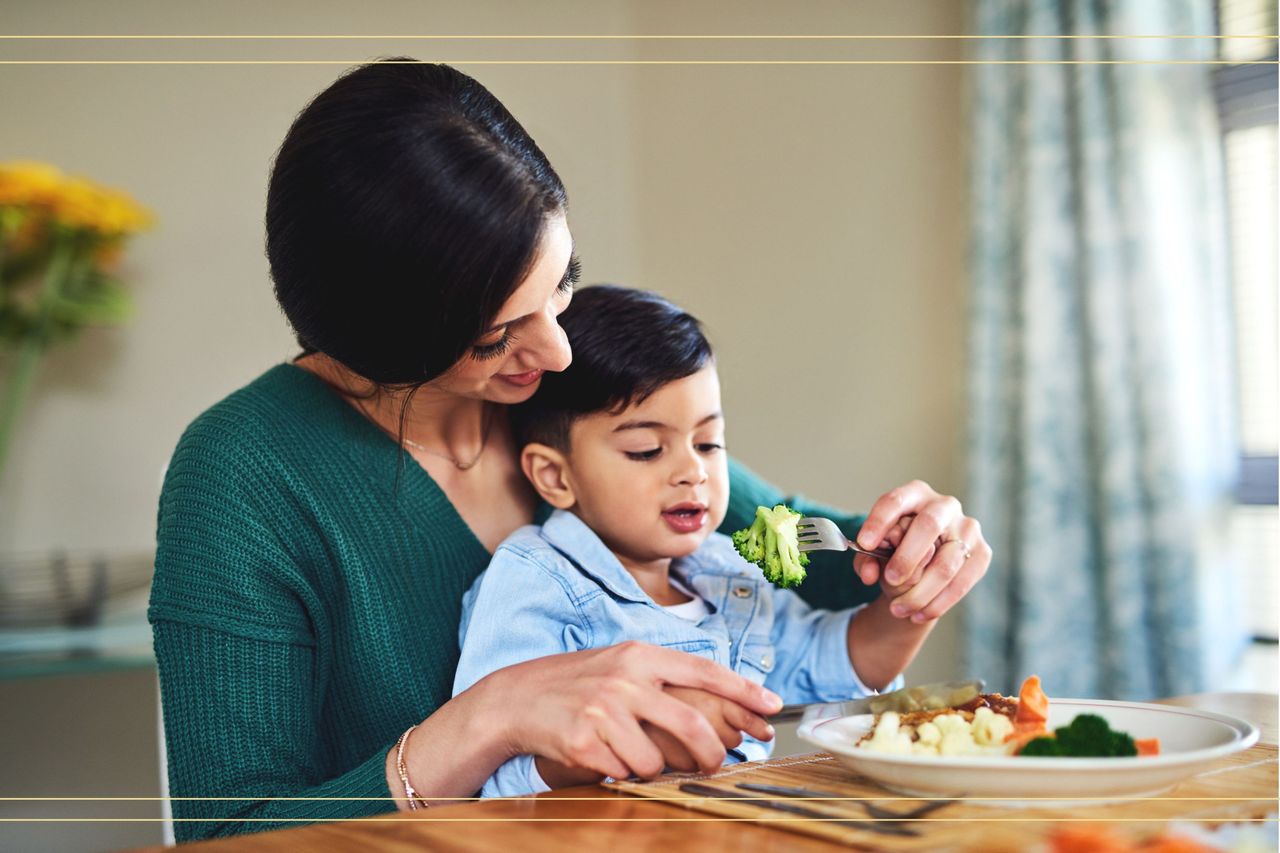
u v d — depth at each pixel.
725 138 2.87
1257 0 1.89
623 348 1.06
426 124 0.80
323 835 0.57
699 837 0.55
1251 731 0.65
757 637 1.15
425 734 0.77
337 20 2.78
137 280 2.57
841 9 2.59
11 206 2.26
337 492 0.98
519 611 1.00
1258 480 1.96
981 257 2.12
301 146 0.82
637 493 1.07
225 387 2.63
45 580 2.04
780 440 2.71
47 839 2.32
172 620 0.89
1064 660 1.99
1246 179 1.95
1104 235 1.93
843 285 2.57
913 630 1.12
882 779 0.64
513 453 1.16
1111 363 1.92
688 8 2.96
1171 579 1.85
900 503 0.99
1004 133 2.10
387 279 0.80
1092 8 1.95
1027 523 2.02
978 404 2.12
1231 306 1.97
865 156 2.53
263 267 2.66
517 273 0.81
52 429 2.51
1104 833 0.52
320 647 0.95
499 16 2.99
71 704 2.34
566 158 3.05
